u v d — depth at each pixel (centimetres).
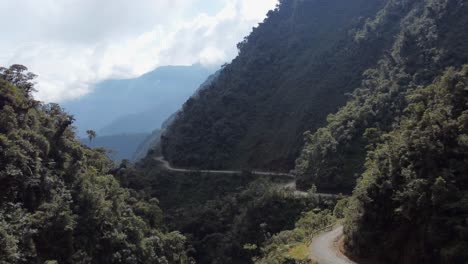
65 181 5497
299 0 15412
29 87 6456
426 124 3972
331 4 14588
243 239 7194
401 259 3688
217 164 11225
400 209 3622
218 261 7281
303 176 8444
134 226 6412
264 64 13850
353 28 11994
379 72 9162
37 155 5025
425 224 3469
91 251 5034
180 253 7406
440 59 7375
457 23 7781
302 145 9975
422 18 8750
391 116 7369
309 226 5931
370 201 3988
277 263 4356
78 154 6356
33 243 4191
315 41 13512
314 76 11831
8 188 4484
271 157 10656
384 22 10550
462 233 3123
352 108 8594
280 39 14725
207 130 12362
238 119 12319
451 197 3338
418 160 3762
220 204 8969
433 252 3338
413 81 7538
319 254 4225
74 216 4981
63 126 6194
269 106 12244
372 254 3956
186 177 10900
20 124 5353
